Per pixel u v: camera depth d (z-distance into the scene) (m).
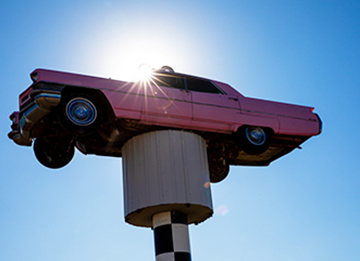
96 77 9.96
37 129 10.33
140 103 10.13
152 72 10.96
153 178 10.41
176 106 10.51
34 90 9.23
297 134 12.12
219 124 11.02
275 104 12.12
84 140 11.06
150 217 10.87
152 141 10.67
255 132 11.56
